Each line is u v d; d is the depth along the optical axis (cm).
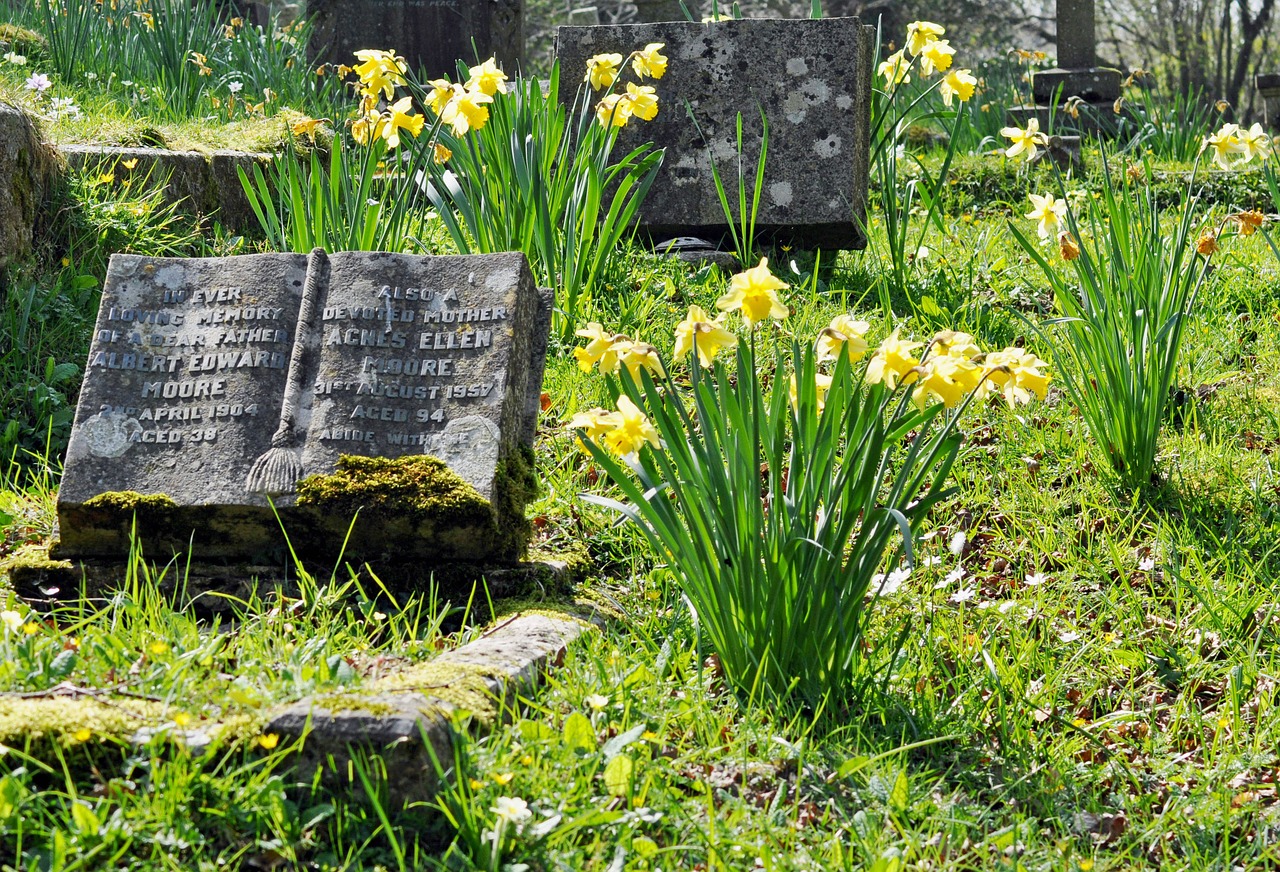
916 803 261
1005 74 1248
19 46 806
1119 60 2605
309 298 360
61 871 202
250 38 912
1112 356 424
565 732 255
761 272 286
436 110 497
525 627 312
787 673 297
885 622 344
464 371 350
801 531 290
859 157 632
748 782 265
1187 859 255
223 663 277
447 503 333
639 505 301
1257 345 543
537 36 2367
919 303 577
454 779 237
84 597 319
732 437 294
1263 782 285
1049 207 445
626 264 568
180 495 337
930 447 342
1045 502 415
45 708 231
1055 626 356
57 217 497
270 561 343
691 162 632
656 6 994
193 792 221
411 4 987
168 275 369
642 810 238
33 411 438
